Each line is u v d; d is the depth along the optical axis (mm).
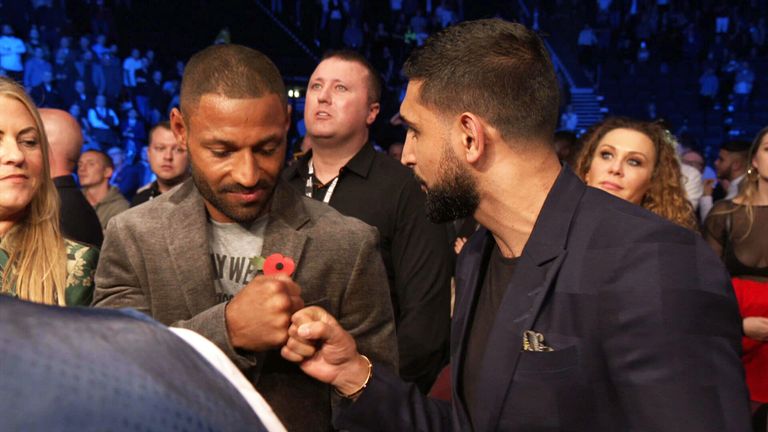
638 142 2389
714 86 15148
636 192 2408
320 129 2428
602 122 2537
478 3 17688
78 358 363
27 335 362
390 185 2393
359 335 1282
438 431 1160
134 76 12656
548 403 971
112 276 1287
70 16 13570
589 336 954
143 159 11297
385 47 16156
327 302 1217
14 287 1521
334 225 1287
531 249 1032
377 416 1134
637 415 884
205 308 1237
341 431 1291
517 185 1062
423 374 2283
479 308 1181
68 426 338
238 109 1101
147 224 1266
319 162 2510
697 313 889
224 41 14547
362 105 2445
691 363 870
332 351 1103
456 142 1067
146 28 15266
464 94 1047
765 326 2393
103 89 11961
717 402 855
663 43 16625
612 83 16516
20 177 1493
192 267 1236
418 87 1096
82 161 4660
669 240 939
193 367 415
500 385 1006
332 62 2469
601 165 2432
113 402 355
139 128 11969
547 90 1053
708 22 17203
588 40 16359
